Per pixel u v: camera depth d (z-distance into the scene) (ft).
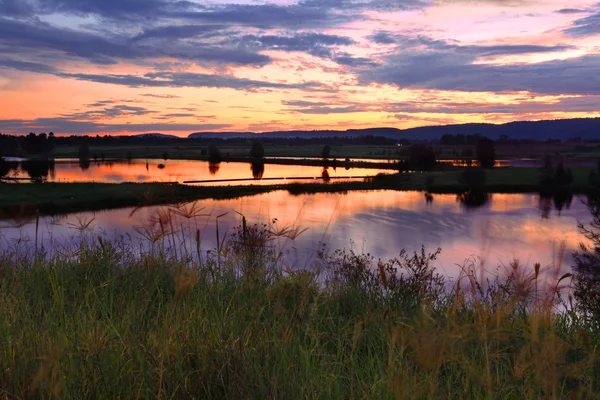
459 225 165.89
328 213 184.03
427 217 187.11
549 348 7.11
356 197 269.44
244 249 14.61
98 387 7.61
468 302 10.91
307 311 11.68
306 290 11.81
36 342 8.63
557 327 10.89
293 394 7.74
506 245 125.18
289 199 247.70
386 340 9.82
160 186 248.11
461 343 7.48
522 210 219.82
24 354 8.00
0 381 7.42
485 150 591.78
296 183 336.70
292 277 12.69
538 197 291.17
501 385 7.54
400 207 220.84
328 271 17.72
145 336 9.29
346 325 11.64
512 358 8.55
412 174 430.61
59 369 7.41
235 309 11.04
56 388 6.61
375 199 259.39
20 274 15.16
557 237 141.69
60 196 204.13
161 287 13.97
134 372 8.12
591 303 18.07
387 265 17.92
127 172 513.04
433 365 6.65
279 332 9.90
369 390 7.78
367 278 17.12
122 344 8.77
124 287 13.87
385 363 8.98
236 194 267.39
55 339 8.67
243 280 13.24
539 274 7.70
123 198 203.41
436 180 377.09
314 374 8.38
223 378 8.11
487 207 231.50
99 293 13.33
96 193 213.05
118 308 11.57
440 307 12.85
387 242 123.85
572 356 9.42
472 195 297.53
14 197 200.44
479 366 7.93
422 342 6.75
